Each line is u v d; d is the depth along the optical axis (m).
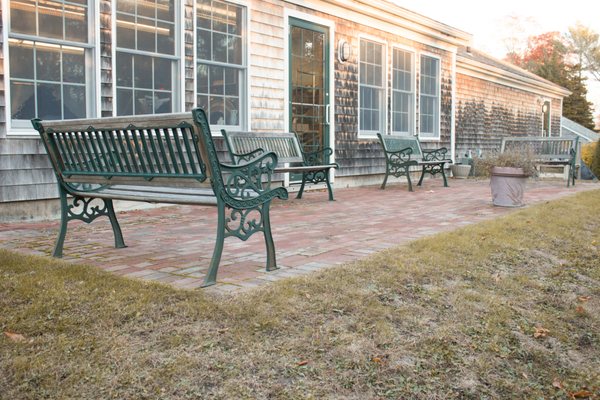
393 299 3.25
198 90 7.91
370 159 11.62
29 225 5.78
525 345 3.05
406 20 12.30
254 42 8.71
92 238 4.99
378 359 2.53
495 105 18.77
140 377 2.21
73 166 4.09
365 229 5.46
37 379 2.16
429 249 4.37
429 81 14.02
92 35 6.47
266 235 3.68
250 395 2.18
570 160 11.30
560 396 2.65
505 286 3.84
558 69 44.72
